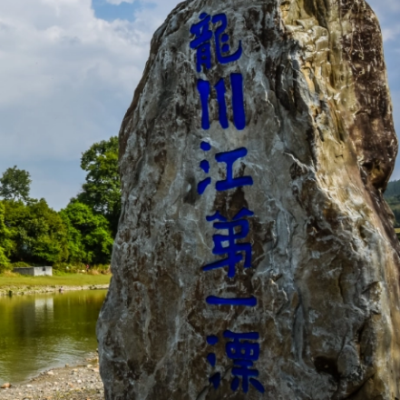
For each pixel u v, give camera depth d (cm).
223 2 516
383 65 503
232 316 473
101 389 886
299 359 434
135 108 599
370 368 407
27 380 980
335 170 455
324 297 427
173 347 507
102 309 577
